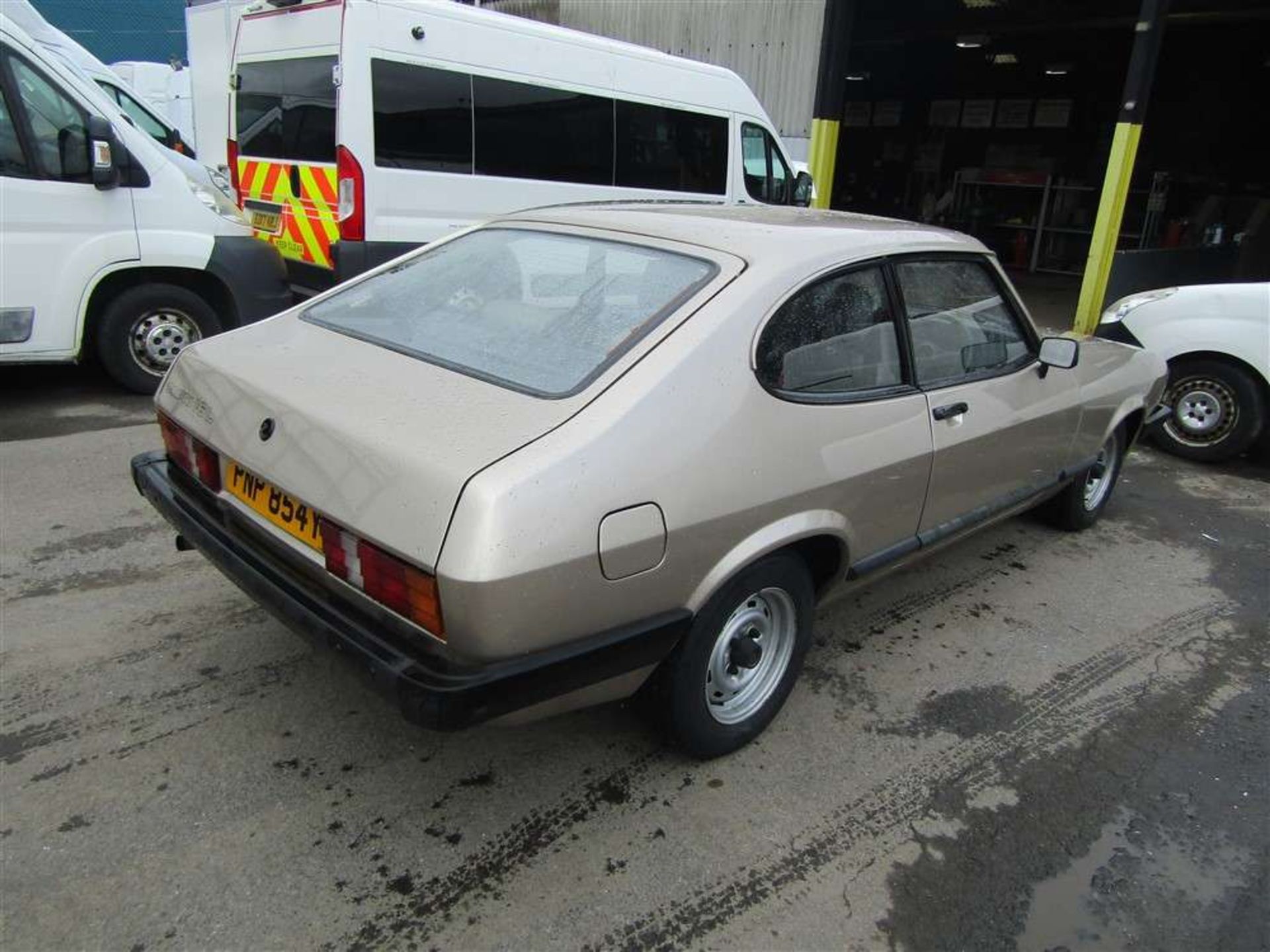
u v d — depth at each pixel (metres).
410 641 2.08
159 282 5.98
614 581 2.16
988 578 4.28
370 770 2.67
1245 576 4.50
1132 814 2.71
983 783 2.81
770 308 2.55
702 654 2.53
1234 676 3.53
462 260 3.14
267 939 2.10
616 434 2.17
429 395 2.35
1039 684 3.39
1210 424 6.31
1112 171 9.71
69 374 6.61
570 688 2.16
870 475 2.85
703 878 2.36
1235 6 12.59
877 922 2.26
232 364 2.73
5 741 2.67
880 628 3.74
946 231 3.61
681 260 2.71
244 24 7.38
